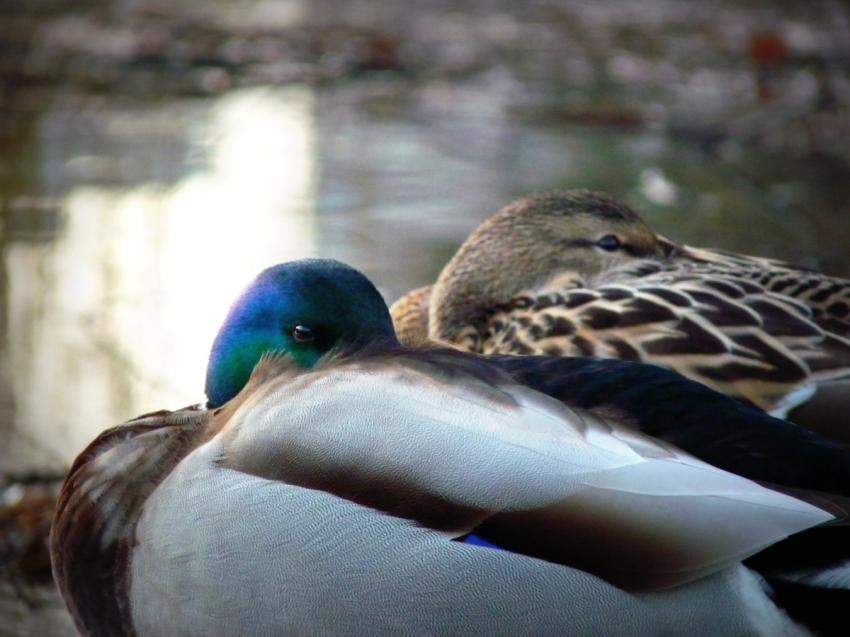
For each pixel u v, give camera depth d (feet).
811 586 20.27
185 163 55.83
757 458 20.75
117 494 22.72
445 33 76.54
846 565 20.15
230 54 72.23
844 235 48.03
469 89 66.59
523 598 20.77
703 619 20.45
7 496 32.14
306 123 61.26
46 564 30.45
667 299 29.04
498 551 20.83
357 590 21.33
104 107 63.46
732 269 31.40
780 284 30.14
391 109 63.62
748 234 47.78
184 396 37.58
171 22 77.66
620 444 20.59
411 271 43.88
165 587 22.15
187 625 22.17
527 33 76.69
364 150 57.31
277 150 57.00
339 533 21.33
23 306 42.80
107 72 68.85
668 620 20.45
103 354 39.99
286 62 71.05
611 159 55.98
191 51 72.38
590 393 21.57
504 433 21.03
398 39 75.25
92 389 37.81
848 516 19.57
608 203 33.30
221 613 21.89
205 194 52.16
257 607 21.74
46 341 40.60
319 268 24.18
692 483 20.11
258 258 45.65
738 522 19.79
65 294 43.68
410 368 22.12
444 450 21.15
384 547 21.21
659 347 28.30
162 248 46.96
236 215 49.49
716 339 28.14
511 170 54.44
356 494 21.42
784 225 48.78
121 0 81.87
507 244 33.22
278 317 24.12
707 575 20.21
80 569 22.94
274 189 51.98
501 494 20.81
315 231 47.70
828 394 27.27
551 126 60.85
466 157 55.88
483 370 21.90
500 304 33.27
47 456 34.17
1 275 45.09
